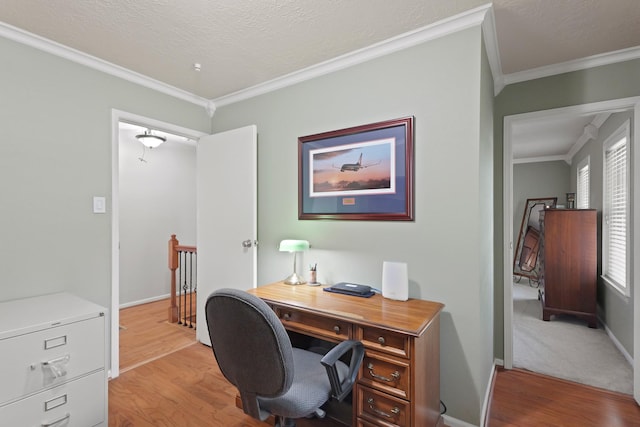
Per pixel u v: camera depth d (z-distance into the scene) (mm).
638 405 2072
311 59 2301
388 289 1923
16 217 1972
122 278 4238
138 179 4414
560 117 2441
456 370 1842
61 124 2162
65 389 1601
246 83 2730
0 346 1410
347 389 1322
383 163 2094
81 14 1781
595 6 1699
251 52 2201
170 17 1808
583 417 1942
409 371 1418
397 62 2057
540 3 1680
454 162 1853
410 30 1932
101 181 2361
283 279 2648
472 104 1800
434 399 1704
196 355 2773
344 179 2271
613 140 3193
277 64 2379
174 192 4852
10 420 1434
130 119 2553
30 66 2027
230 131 2871
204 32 1960
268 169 2752
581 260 3701
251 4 1688
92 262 2303
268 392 1224
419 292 1963
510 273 2611
